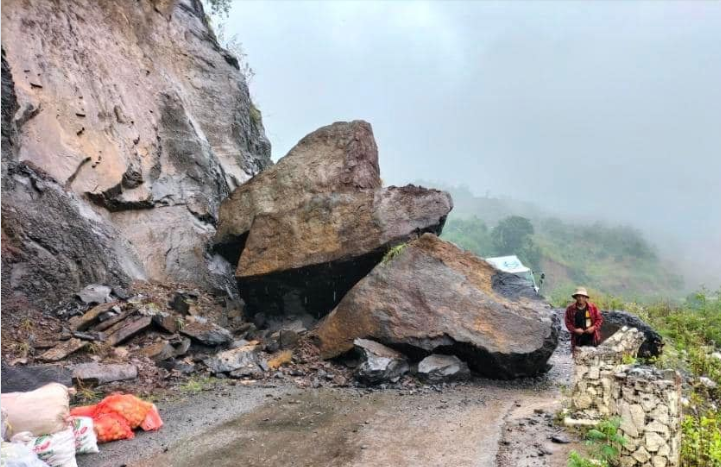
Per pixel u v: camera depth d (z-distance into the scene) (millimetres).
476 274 9117
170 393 7074
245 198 11836
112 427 5324
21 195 9070
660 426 4227
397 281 8961
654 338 9312
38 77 10578
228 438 5453
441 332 8242
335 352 8742
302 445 5262
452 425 5836
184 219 13227
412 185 10477
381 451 5070
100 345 7855
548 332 8078
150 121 13797
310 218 10477
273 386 7648
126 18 14836
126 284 10211
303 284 10430
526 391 7703
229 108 18172
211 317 10742
